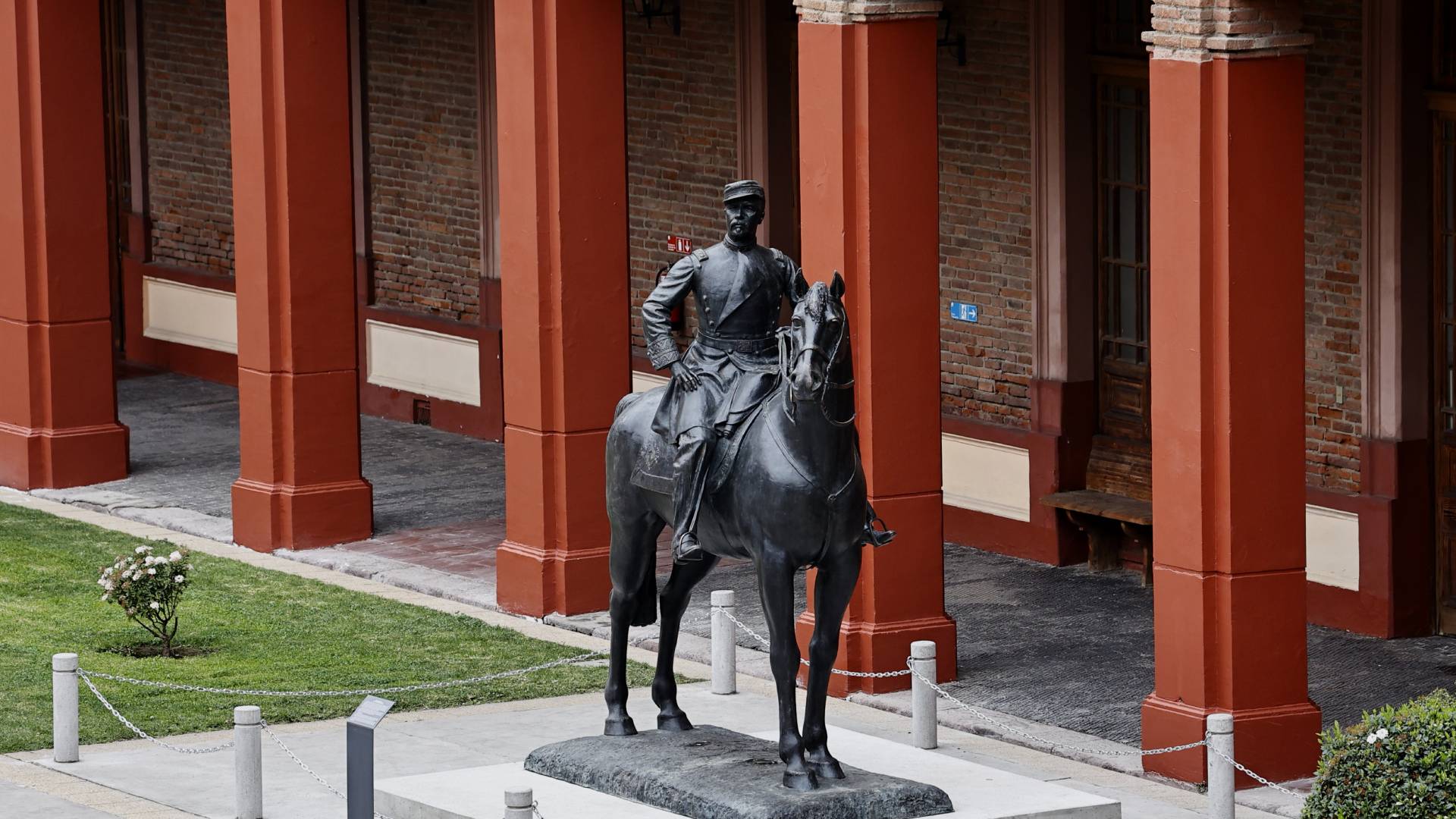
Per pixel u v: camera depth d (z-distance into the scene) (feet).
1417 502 59.62
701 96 74.95
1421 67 58.39
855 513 42.52
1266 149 47.78
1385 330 59.36
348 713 54.19
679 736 45.93
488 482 77.41
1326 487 61.21
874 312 54.60
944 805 43.06
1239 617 48.52
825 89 54.29
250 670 57.41
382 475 78.43
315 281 69.10
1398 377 59.26
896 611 55.47
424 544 69.67
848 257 54.60
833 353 41.37
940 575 55.88
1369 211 59.31
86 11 76.48
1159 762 49.29
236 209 69.46
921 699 51.16
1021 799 43.88
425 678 56.85
